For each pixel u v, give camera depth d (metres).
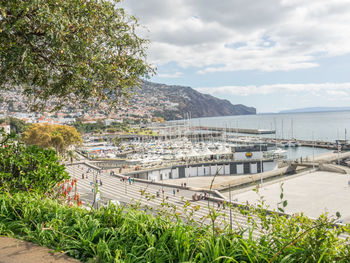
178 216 3.24
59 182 5.20
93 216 3.39
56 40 4.39
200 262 2.29
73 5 4.79
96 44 5.29
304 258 2.19
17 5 4.21
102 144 112.50
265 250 2.43
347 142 96.12
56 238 3.11
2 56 4.84
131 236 2.97
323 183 43.91
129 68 5.81
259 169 55.19
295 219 2.67
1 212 3.62
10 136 5.22
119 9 5.63
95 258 2.59
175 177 52.62
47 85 5.81
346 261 2.12
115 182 38.38
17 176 4.93
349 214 27.34
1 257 2.71
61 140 51.88
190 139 125.06
